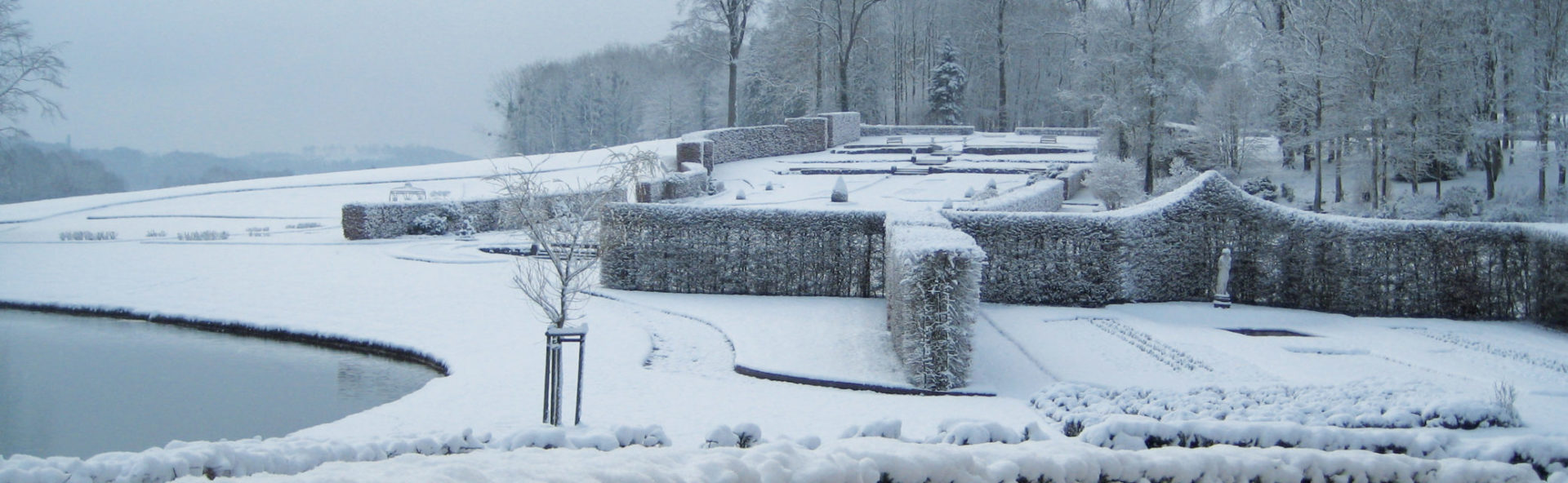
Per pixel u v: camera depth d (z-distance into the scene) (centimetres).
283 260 2764
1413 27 3797
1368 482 679
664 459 606
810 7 6594
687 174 4081
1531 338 2000
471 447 843
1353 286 2267
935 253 1537
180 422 1395
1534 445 735
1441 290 2238
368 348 1880
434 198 3931
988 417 1323
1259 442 761
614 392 1471
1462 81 3859
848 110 6625
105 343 1933
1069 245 2309
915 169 4850
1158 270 2378
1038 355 1753
